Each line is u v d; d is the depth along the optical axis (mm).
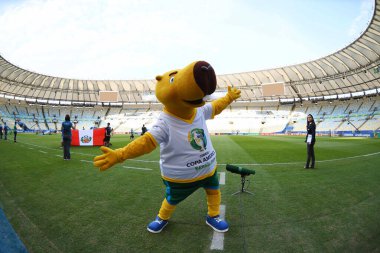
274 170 6523
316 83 50500
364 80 43125
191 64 2186
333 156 9469
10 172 6055
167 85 2352
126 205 3680
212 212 2891
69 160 8289
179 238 2609
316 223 2979
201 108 2912
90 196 4141
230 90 3287
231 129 49219
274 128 47625
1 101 51531
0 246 2186
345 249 2367
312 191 4418
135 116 57781
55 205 3662
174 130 2457
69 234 2695
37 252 2314
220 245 2449
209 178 2781
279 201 3850
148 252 2316
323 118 48156
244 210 3451
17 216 3205
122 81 61750
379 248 2373
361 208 3486
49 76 53250
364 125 39656
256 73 55125
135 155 2354
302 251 2338
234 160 8438
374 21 29344
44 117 55562
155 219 2900
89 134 14453
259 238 2605
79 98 61594
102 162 2238
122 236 2654
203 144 2607
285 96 56406
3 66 43219
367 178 5465
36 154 9750
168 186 2668
